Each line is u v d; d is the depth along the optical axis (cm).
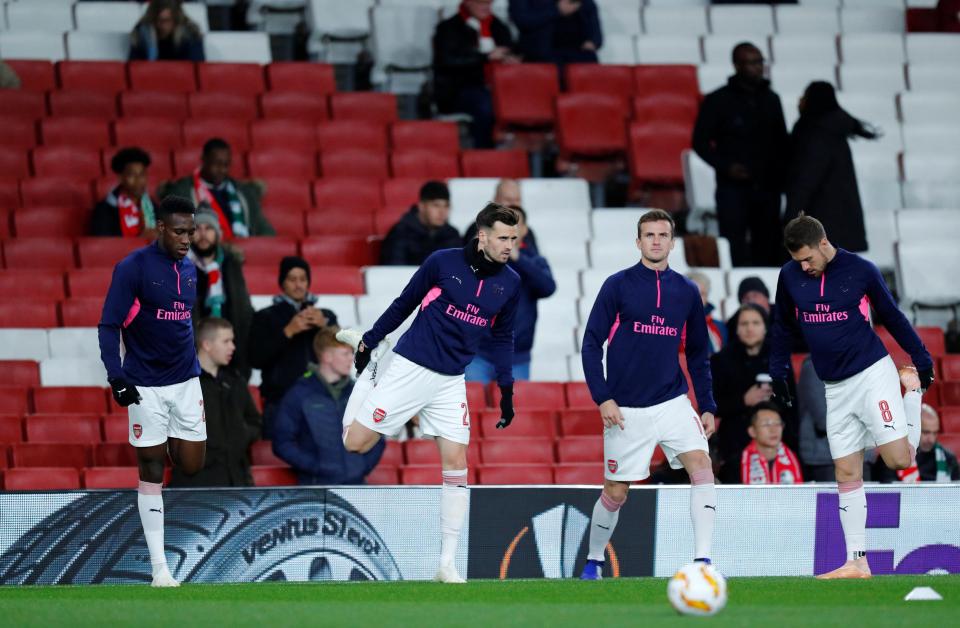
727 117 5119
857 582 2772
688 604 2067
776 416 3603
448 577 2888
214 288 3944
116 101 5434
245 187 4856
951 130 5938
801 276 2923
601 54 6250
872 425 2912
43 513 3105
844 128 4794
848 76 6219
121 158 4712
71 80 5497
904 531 3362
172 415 2895
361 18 6188
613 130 5734
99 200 4953
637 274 2838
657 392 2838
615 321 2850
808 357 3831
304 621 2019
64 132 5228
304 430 3631
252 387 4222
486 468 3944
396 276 4659
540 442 4131
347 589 2714
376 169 5450
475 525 3256
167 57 5684
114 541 3125
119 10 5972
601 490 3334
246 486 3269
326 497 3228
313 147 5488
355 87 6194
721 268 5056
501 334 2956
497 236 2808
